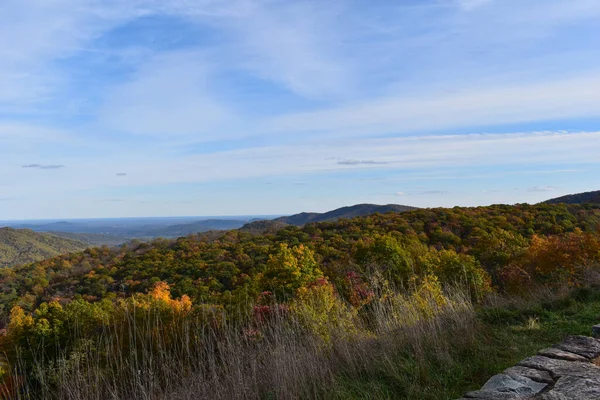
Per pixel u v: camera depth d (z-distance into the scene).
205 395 3.47
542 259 14.84
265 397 3.61
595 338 4.01
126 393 3.54
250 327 4.43
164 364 3.75
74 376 3.46
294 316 4.89
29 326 7.41
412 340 4.44
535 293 7.15
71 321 7.54
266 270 16.05
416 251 18.72
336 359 4.21
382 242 15.43
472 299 7.52
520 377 3.07
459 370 3.84
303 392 3.57
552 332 4.86
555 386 2.83
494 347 4.39
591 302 6.07
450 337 4.64
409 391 3.43
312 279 14.62
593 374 3.00
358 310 5.91
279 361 3.75
